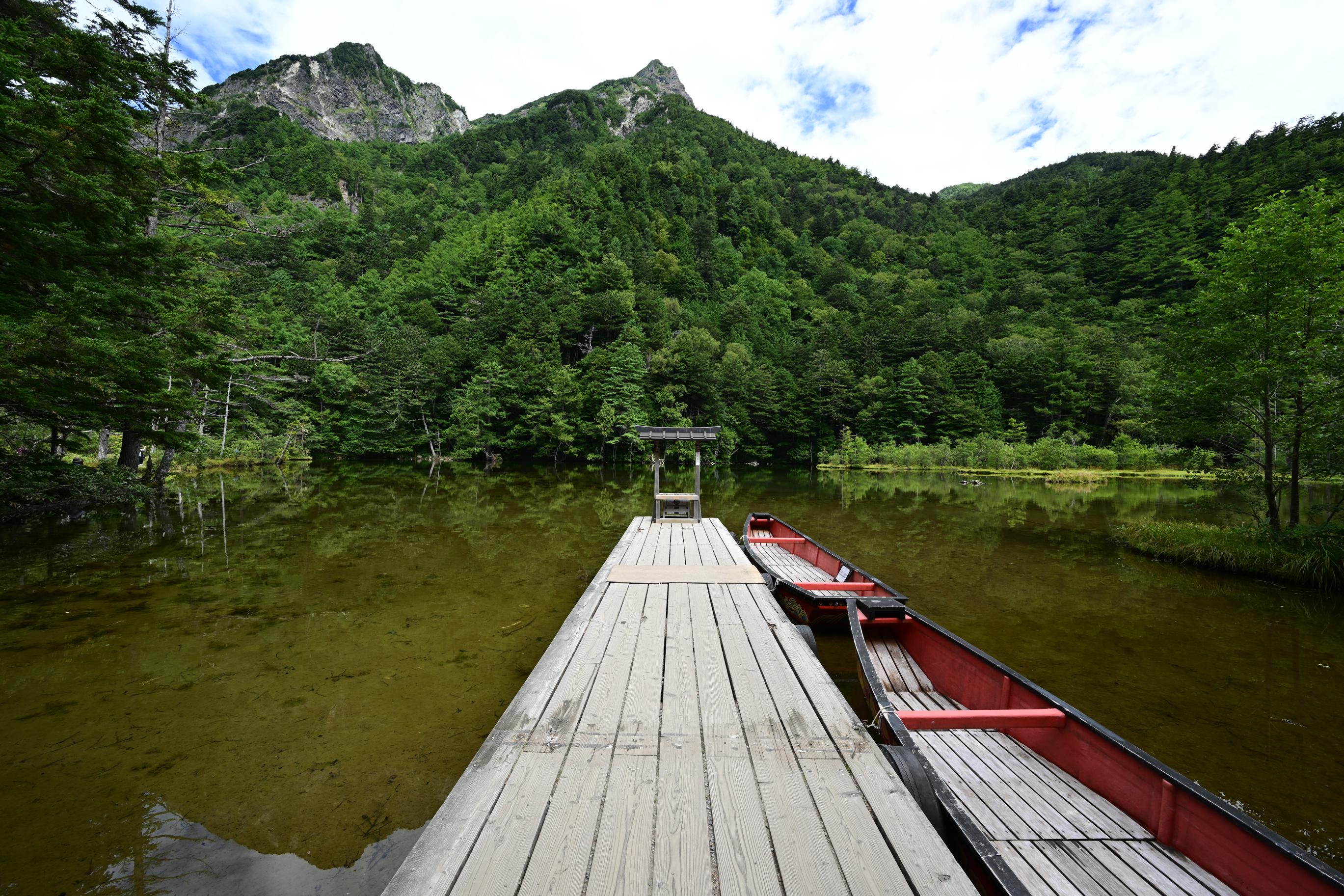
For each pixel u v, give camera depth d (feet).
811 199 392.47
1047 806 9.49
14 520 41.68
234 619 22.06
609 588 17.99
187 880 9.18
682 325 188.85
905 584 28.76
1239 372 32.94
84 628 20.97
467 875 5.80
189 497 56.80
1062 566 32.91
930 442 143.23
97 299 33.86
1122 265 249.96
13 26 30.89
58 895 8.87
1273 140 273.75
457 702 15.44
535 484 78.74
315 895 8.87
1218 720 15.29
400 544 36.11
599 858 6.10
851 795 7.34
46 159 29.50
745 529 34.12
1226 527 41.42
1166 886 7.66
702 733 8.91
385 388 122.72
